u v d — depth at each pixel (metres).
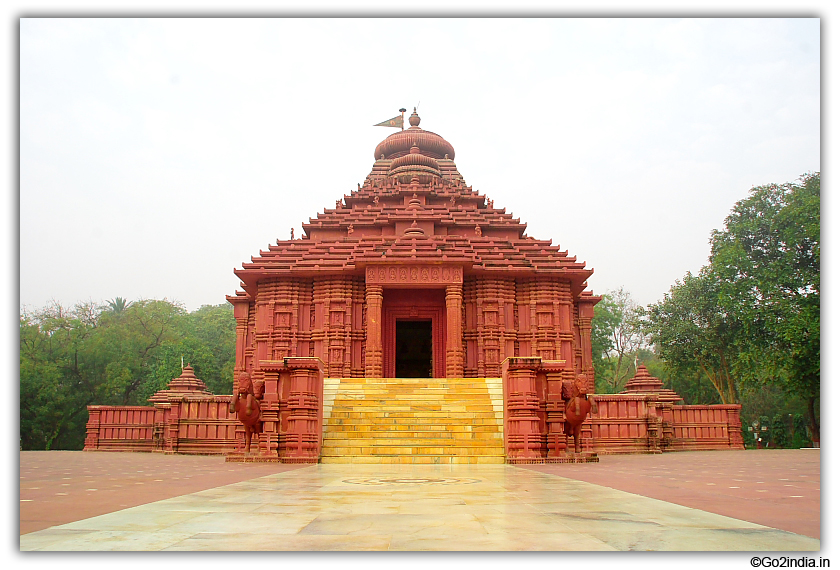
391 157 36.97
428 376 36.66
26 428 45.34
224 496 7.54
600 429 23.48
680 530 5.04
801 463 15.75
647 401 23.86
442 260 25.00
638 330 48.81
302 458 14.95
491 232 30.25
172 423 23.53
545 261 27.58
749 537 4.74
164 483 9.51
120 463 15.98
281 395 16.03
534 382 15.70
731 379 41.97
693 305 39.97
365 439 16.31
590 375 31.53
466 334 26.91
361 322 26.70
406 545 4.39
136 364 52.19
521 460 14.88
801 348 31.86
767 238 36.56
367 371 24.52
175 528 5.11
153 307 60.38
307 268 26.38
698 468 13.62
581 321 32.12
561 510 6.25
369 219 29.97
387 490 8.25
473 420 17.14
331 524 5.30
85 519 5.61
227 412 23.23
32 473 12.10
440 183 33.38
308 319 27.02
